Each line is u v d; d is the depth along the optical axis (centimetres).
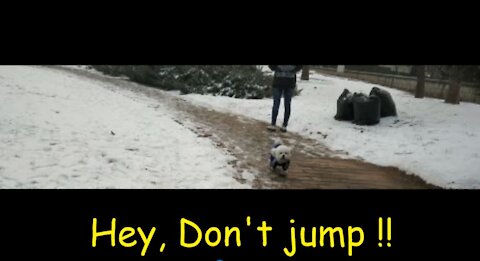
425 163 669
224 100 1312
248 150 706
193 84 1490
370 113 977
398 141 830
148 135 716
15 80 1093
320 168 650
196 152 643
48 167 501
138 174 523
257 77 1586
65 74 1517
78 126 704
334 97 1597
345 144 830
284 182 558
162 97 1272
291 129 966
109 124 752
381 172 661
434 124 969
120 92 1238
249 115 1110
